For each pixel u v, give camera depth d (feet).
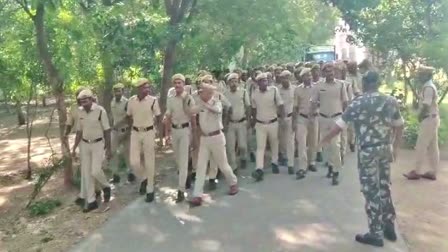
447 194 25.52
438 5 41.01
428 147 28.19
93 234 22.15
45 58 30.22
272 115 29.43
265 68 44.68
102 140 25.79
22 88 36.50
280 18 46.73
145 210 24.80
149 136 26.08
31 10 30.91
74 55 32.17
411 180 28.30
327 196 25.63
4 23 32.86
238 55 62.75
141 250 20.01
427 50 39.93
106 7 32.68
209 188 27.89
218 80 37.14
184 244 20.34
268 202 25.08
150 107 25.94
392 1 42.83
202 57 47.32
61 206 27.43
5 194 31.94
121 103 30.91
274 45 69.77
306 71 29.45
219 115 25.62
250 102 31.01
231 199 25.86
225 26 45.93
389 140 18.89
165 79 40.11
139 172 27.04
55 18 30.17
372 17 43.70
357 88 34.96
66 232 22.99
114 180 30.25
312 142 30.50
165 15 39.29
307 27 69.62
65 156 30.91
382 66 45.83
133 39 33.47
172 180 30.53
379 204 18.98
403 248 18.98
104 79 33.88
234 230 21.54
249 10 44.27
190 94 27.78
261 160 29.30
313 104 29.01
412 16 42.06
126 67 34.78
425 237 20.10
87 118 25.38
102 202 26.66
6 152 46.80
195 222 22.77
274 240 20.24
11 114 75.25
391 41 42.91
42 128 62.23
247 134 32.83
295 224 21.86
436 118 27.73
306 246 19.52
